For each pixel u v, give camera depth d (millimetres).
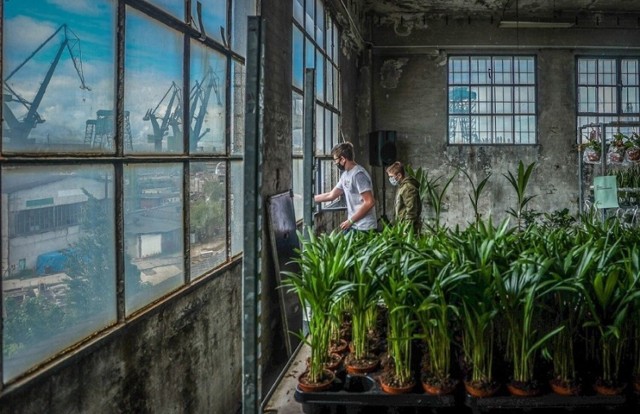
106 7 1373
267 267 2816
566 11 7328
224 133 2338
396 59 7527
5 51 1016
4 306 997
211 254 2193
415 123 7523
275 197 2941
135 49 1536
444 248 1865
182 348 1815
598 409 1409
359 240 2100
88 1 1293
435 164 7512
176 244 1835
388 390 1457
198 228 2049
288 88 3312
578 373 1525
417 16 7422
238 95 2525
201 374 2004
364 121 7430
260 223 1351
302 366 1873
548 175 7445
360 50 7285
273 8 2938
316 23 4539
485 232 2035
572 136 7449
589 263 1514
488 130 7543
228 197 2361
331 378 1544
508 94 7531
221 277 2244
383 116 7559
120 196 1451
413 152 7531
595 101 7516
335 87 5656
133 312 1514
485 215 7500
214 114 2211
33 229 1096
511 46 7395
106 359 1308
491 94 7535
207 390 2070
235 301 2447
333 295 1529
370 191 3879
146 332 1536
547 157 7445
